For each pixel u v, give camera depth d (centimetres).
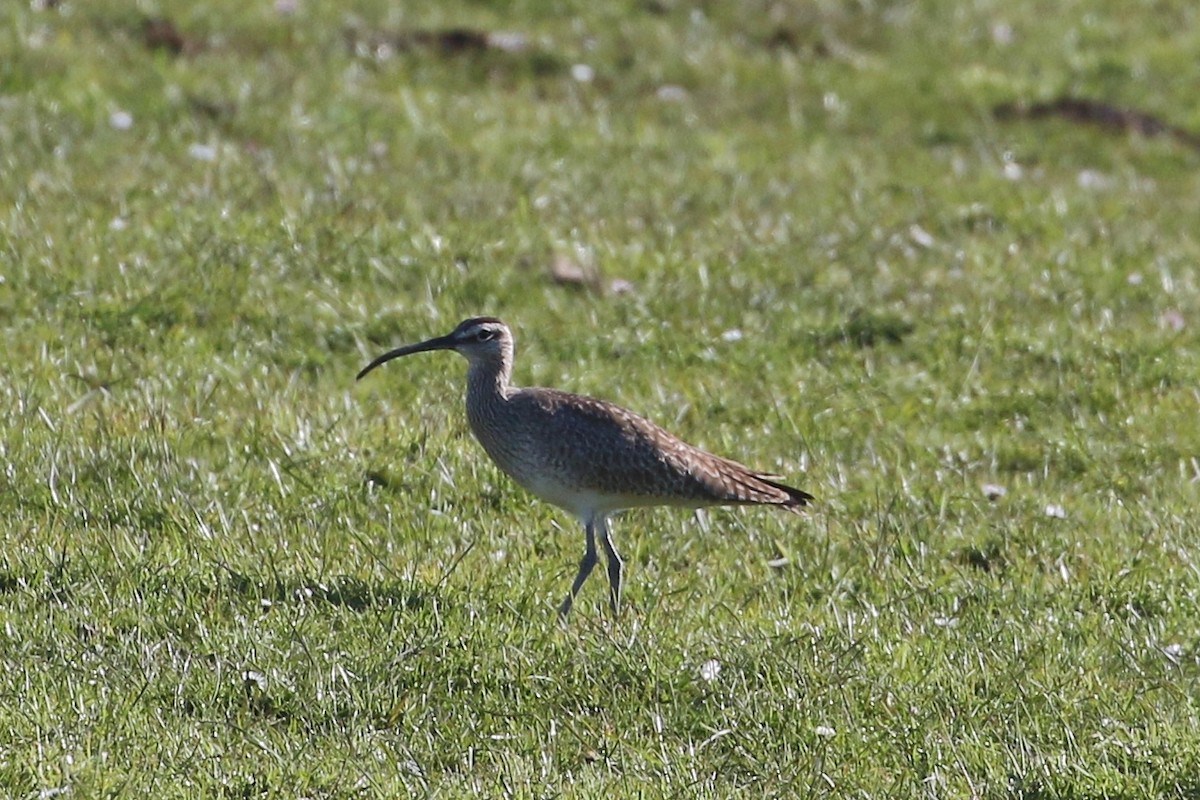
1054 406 1538
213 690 938
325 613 1035
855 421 1480
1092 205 2120
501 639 1018
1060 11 2928
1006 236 1944
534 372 1484
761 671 1023
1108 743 958
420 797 859
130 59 2125
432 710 953
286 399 1367
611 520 1259
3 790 824
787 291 1712
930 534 1265
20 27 2119
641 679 1002
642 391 1484
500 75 2364
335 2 2444
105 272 1551
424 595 1065
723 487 1139
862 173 2150
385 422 1335
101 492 1171
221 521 1141
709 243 1806
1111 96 2641
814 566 1194
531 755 923
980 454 1447
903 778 927
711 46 2556
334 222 1714
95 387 1349
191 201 1725
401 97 2142
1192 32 2898
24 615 988
